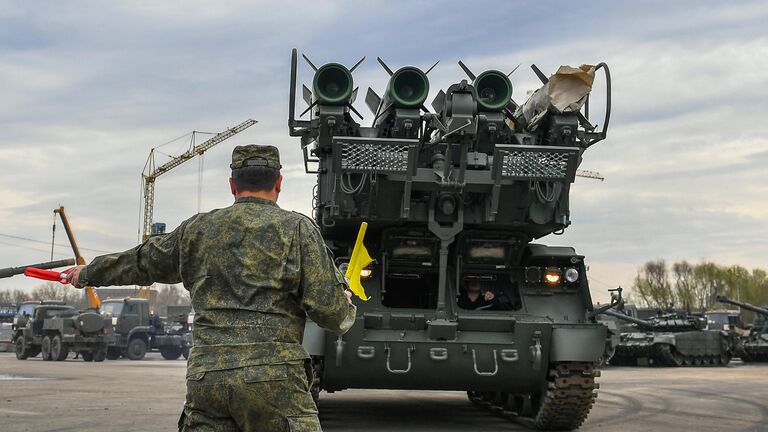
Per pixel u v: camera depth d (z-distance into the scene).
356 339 11.08
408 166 10.94
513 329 11.23
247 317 3.83
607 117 11.62
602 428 11.98
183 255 4.02
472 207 11.71
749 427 12.07
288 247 3.94
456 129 10.89
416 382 11.45
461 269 12.21
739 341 40.06
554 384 11.18
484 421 12.95
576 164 11.16
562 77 11.23
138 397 15.70
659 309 39.78
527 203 11.51
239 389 3.69
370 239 12.58
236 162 4.18
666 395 18.44
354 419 13.10
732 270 109.25
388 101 11.14
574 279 12.07
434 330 11.10
